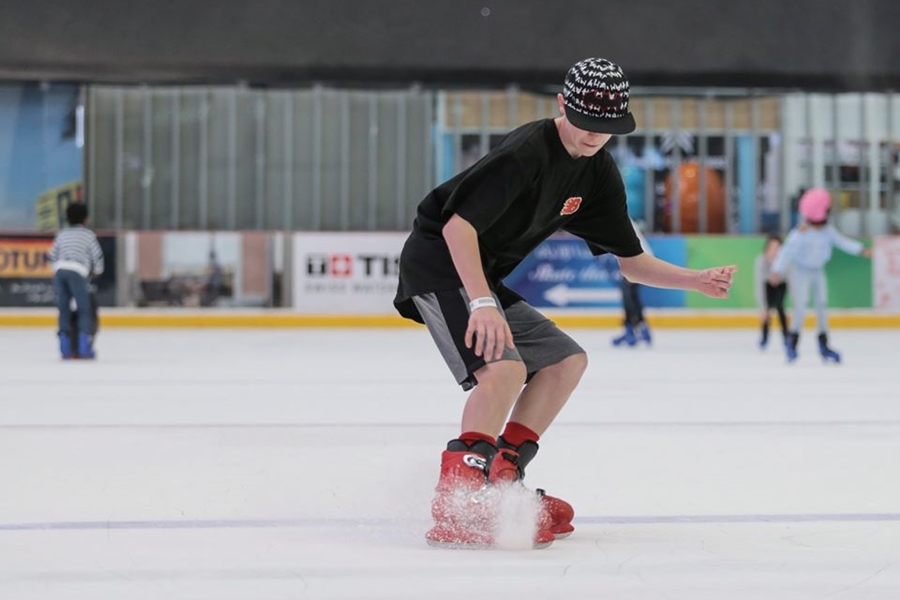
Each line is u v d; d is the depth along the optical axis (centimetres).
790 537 1055
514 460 1030
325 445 1689
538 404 1041
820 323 3309
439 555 974
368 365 3161
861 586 875
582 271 4975
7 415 2067
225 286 4922
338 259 4953
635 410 2147
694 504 1233
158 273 4900
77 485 1348
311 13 4756
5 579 891
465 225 955
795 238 3306
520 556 970
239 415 2067
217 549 1001
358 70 4772
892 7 4800
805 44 4800
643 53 4769
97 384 2633
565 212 1031
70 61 4738
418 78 4778
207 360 3312
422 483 1366
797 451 1636
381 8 4759
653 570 922
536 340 1048
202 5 4747
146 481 1376
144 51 4744
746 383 2698
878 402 2309
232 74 4756
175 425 1923
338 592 853
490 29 4769
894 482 1377
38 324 4772
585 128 962
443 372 2955
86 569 926
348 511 1189
